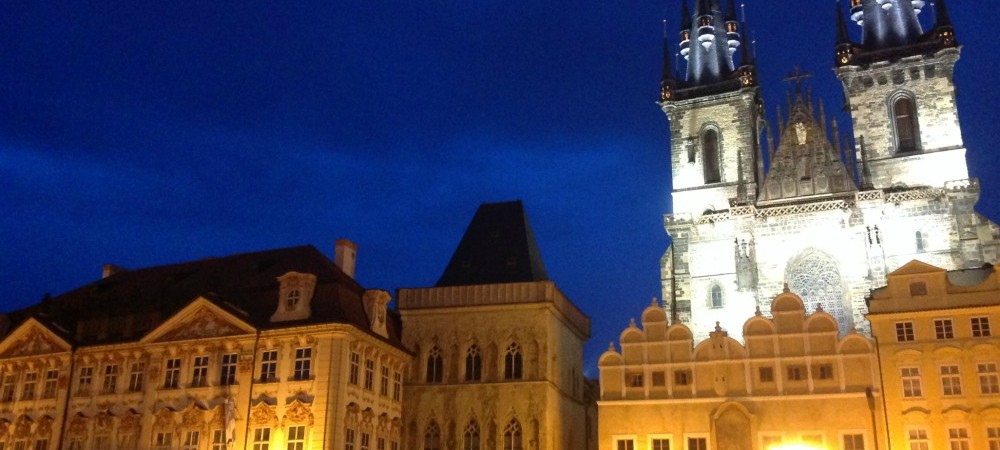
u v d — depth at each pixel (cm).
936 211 7719
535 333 6819
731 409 5959
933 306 5766
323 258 6931
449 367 6912
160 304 6819
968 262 7494
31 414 6656
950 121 8225
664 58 9625
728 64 9681
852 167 8356
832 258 7844
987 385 5519
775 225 8100
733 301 8156
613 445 6150
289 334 6078
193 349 6300
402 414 6850
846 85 8750
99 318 6962
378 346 6475
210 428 6016
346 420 5903
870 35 8869
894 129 8412
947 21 8506
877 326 5881
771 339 6081
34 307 7450
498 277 7331
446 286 7194
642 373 6272
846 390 5800
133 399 6366
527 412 6606
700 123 9225
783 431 5841
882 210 7781
